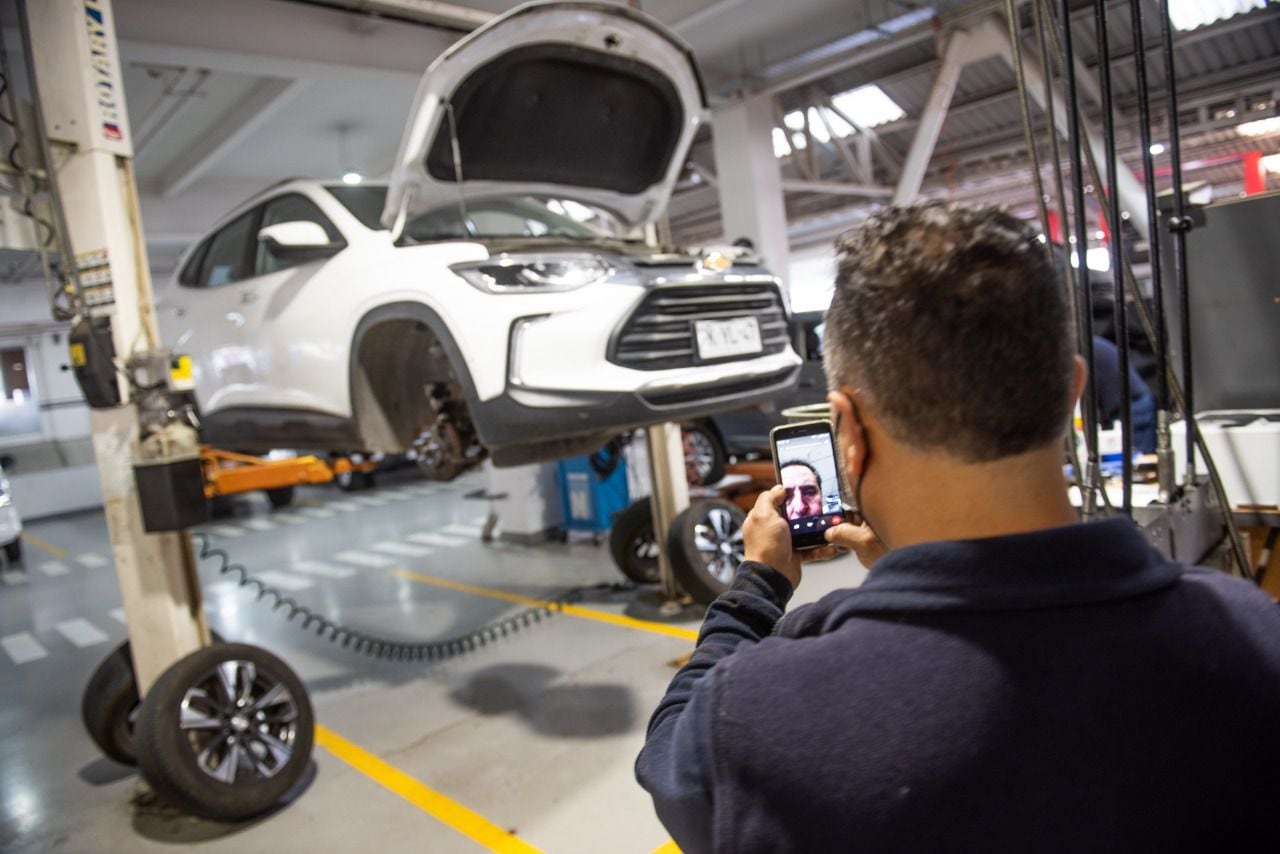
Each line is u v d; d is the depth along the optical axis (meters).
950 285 0.59
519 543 6.71
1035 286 0.60
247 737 2.82
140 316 2.90
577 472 6.30
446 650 4.32
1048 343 0.59
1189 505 1.51
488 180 3.33
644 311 2.83
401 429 3.51
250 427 3.93
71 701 4.29
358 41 6.39
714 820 0.59
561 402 2.73
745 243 5.33
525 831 2.55
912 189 7.13
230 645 2.84
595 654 3.98
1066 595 0.56
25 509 11.77
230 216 4.31
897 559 0.61
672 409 2.86
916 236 0.64
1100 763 0.53
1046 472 0.62
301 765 2.88
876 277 0.63
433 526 8.06
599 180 3.67
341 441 3.46
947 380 0.59
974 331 0.58
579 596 4.99
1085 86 6.92
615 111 3.35
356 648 4.36
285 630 5.03
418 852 2.51
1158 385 1.50
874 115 9.55
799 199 12.17
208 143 8.50
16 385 12.09
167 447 2.78
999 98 8.77
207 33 5.73
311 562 6.96
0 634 5.82
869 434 0.66
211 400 4.22
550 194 3.60
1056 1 1.43
